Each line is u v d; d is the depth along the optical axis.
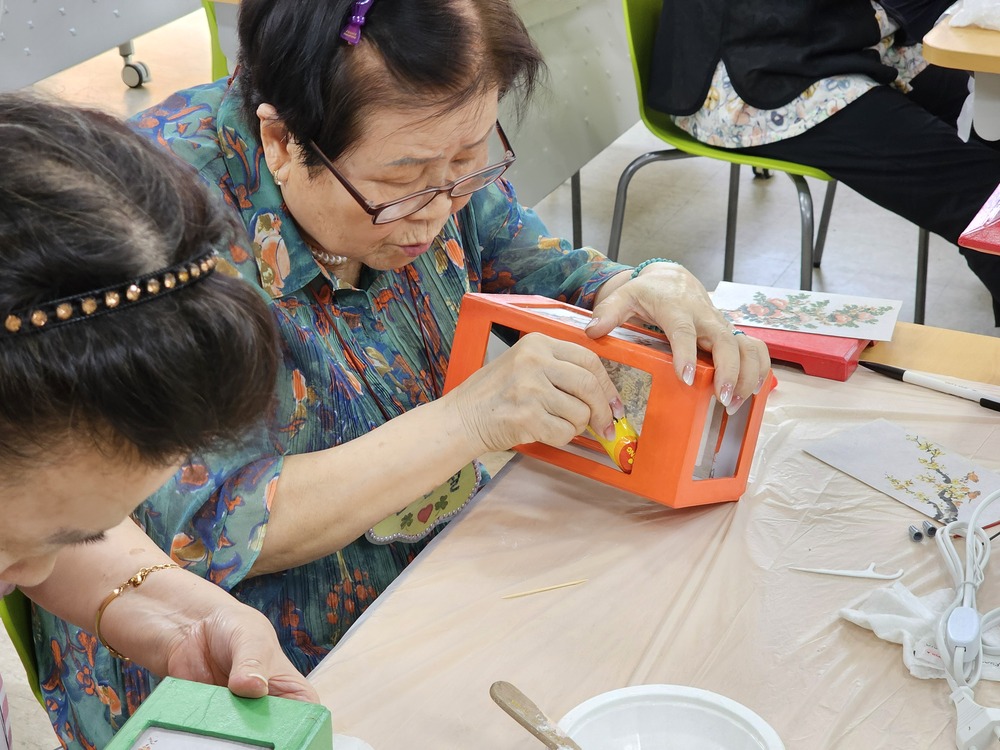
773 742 0.69
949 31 1.92
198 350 0.44
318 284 1.07
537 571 0.92
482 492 1.04
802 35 2.19
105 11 2.80
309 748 0.59
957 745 0.74
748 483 1.04
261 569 0.98
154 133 0.99
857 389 1.20
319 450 1.06
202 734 0.59
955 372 1.23
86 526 0.50
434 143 0.90
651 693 0.74
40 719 1.69
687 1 2.23
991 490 1.02
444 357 1.19
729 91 2.27
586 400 0.97
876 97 2.20
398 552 1.13
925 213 2.20
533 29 2.26
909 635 0.82
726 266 2.73
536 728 0.71
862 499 1.01
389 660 0.81
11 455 0.44
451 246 1.20
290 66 0.86
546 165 2.36
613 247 2.56
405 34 0.83
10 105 0.45
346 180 0.92
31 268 0.40
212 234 0.48
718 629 0.85
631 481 0.99
